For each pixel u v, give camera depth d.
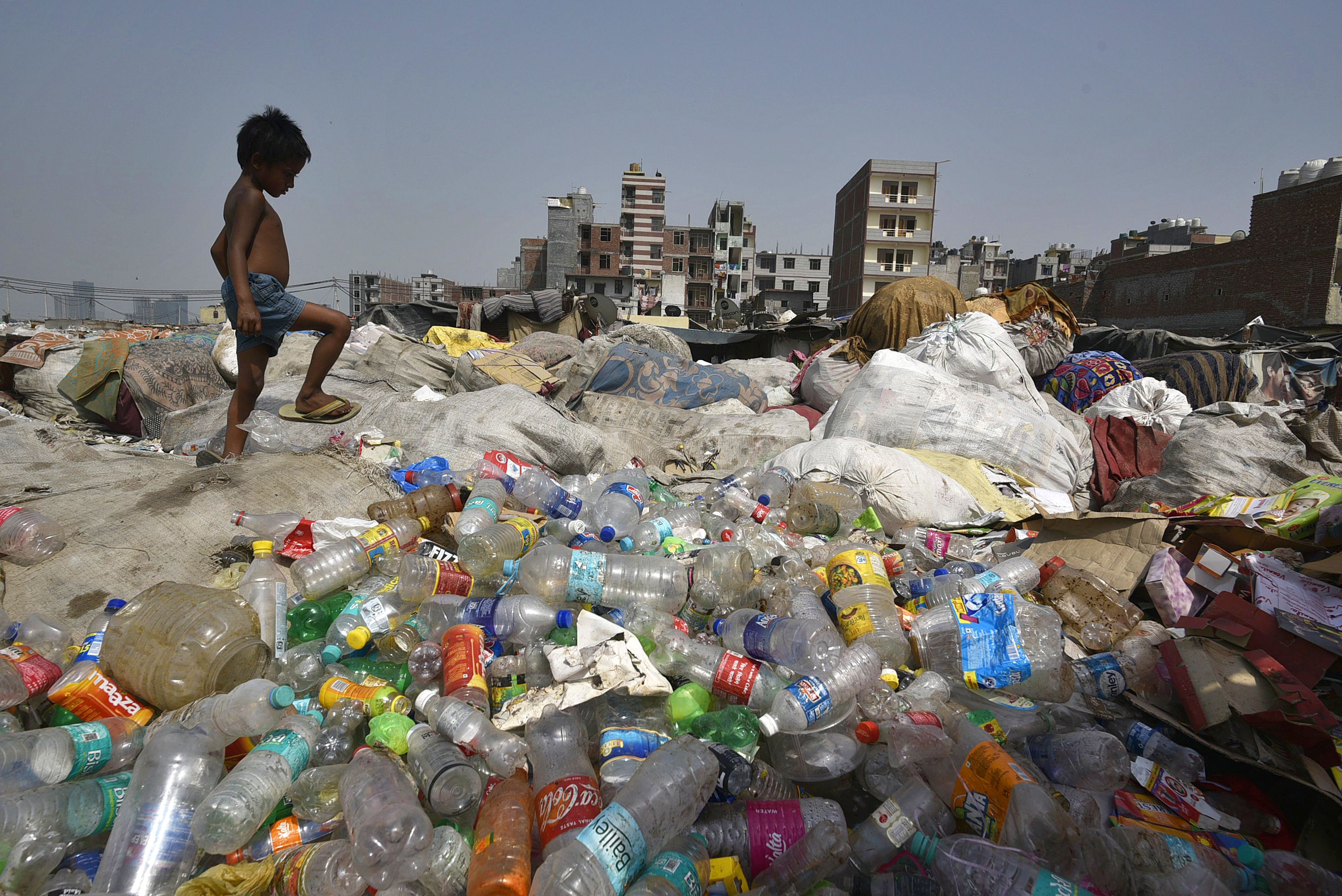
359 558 2.56
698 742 1.64
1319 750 1.85
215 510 2.81
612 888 1.30
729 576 2.44
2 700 1.73
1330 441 3.75
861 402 4.57
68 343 6.63
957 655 2.19
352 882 1.39
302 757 1.65
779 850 1.56
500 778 1.66
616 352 5.86
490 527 2.69
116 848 1.46
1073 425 4.82
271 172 3.54
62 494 2.81
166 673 1.79
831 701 1.82
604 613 2.29
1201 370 6.34
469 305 12.17
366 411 4.45
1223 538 2.76
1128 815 1.73
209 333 7.41
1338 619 2.20
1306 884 1.53
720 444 4.96
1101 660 2.24
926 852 1.54
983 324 5.17
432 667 1.95
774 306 57.84
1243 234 29.06
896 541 3.38
